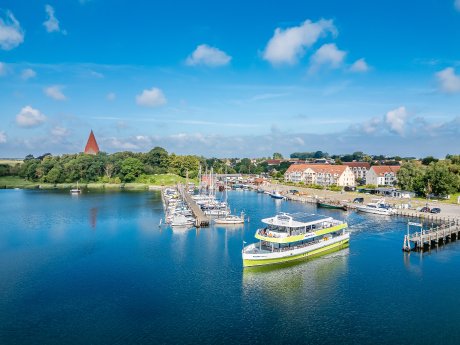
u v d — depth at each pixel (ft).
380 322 194.80
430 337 180.96
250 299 221.46
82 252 315.78
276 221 311.88
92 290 233.14
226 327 189.16
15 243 346.13
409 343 176.04
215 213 497.05
